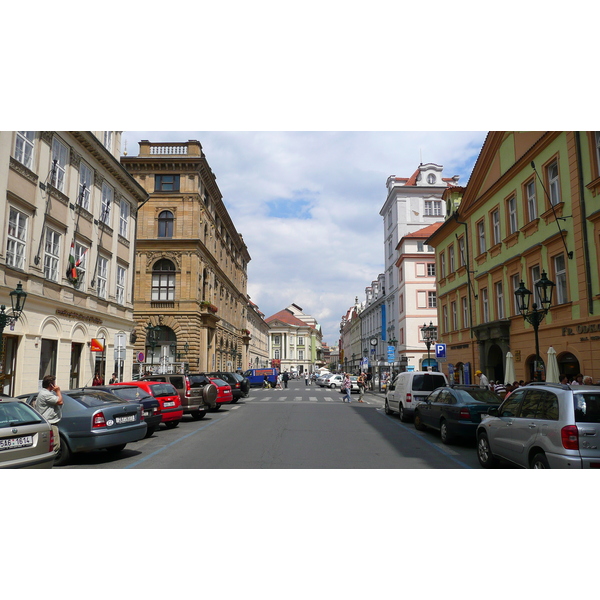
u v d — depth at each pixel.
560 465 6.74
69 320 22.17
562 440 6.77
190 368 41.50
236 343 70.00
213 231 51.91
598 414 6.84
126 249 29.86
